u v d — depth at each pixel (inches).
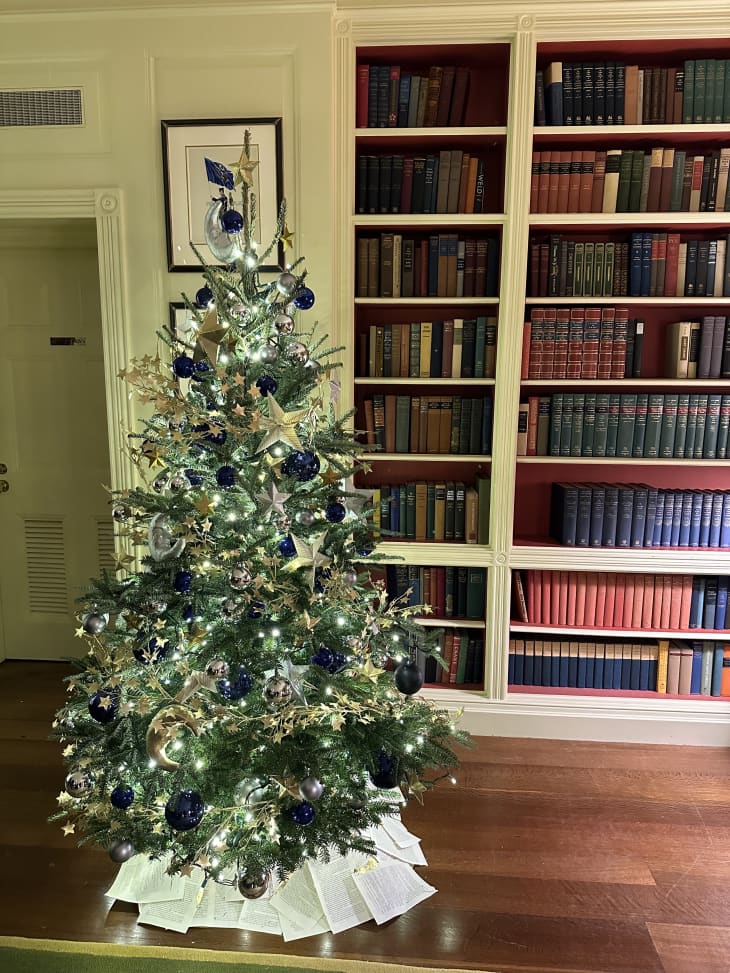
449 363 96.7
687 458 93.9
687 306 98.9
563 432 95.1
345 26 86.4
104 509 116.4
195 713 58.1
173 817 54.6
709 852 75.3
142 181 88.5
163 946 62.1
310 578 59.4
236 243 62.7
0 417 115.9
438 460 103.2
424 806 83.1
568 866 72.8
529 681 102.5
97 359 112.7
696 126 87.0
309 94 85.7
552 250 92.4
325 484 65.3
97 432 114.7
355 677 65.2
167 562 60.8
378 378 96.3
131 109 87.2
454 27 86.0
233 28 84.8
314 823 59.6
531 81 86.4
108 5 84.9
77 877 70.6
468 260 94.3
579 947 62.5
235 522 60.9
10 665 120.4
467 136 90.7
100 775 62.5
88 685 61.7
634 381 92.7
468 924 64.9
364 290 95.7
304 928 64.1
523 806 83.4
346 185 90.4
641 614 99.5
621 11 83.5
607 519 96.3
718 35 84.5
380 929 64.3
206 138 87.0
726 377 93.6
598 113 88.5
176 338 68.0
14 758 91.7
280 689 55.9
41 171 89.5
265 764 59.1
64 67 87.4
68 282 111.1
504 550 96.7
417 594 101.5
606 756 95.3
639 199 90.3
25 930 63.8
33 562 119.6
